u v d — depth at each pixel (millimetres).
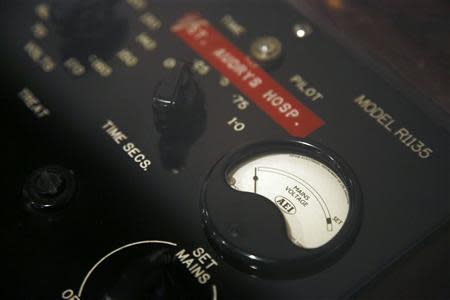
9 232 304
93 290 289
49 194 303
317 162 310
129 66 348
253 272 286
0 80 349
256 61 344
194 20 360
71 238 301
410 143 319
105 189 312
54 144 327
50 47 358
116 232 301
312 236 292
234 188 302
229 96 334
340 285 286
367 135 321
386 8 360
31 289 292
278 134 322
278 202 300
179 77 313
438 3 359
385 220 300
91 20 352
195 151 319
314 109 329
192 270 289
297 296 284
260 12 360
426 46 350
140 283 275
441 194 306
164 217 303
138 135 327
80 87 344
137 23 361
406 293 291
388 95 332
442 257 299
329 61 343
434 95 335
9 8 371
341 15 359
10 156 324
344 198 301
